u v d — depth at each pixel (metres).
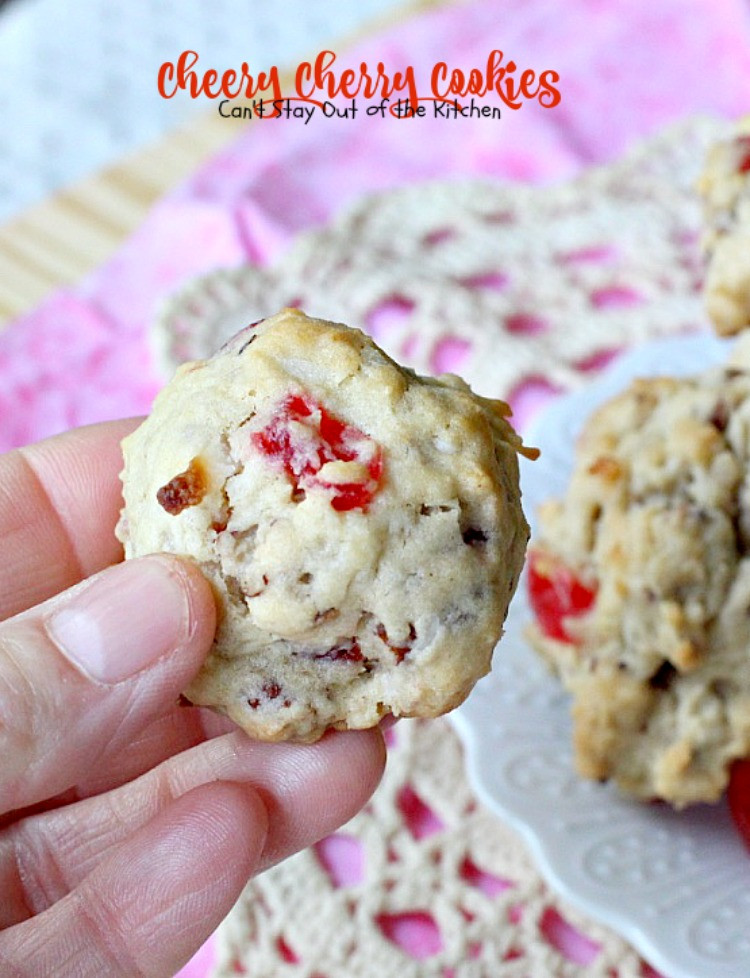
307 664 0.22
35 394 0.36
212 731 0.27
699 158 0.40
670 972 0.26
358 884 0.28
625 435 0.29
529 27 0.44
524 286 0.37
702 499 0.27
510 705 0.29
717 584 0.27
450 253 0.38
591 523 0.28
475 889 0.28
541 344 0.36
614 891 0.27
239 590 0.21
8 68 0.49
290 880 0.28
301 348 0.22
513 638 0.30
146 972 0.24
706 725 0.27
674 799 0.28
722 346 0.33
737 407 0.28
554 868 0.27
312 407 0.22
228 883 0.23
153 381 0.36
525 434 0.33
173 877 0.23
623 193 0.39
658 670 0.28
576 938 0.27
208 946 0.27
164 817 0.23
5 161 0.46
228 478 0.22
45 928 0.23
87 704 0.22
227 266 0.38
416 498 0.21
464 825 0.29
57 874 0.26
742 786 0.27
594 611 0.28
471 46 0.44
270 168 0.41
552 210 0.39
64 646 0.21
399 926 0.28
